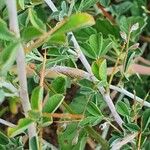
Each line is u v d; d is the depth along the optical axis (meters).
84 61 0.29
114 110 0.29
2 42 0.23
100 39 0.29
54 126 0.40
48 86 0.28
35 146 0.23
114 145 0.29
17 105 0.39
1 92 0.22
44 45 0.26
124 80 0.31
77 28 0.19
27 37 0.19
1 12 0.26
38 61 0.30
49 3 0.28
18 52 0.19
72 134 0.31
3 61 0.18
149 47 0.41
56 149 0.34
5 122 0.30
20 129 0.22
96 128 0.39
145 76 0.38
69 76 0.29
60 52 0.28
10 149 0.28
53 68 0.28
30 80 0.34
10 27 0.18
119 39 0.36
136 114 0.30
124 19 0.34
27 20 0.27
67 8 0.29
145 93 0.37
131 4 0.38
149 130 0.31
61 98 0.24
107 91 0.29
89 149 0.39
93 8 0.37
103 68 0.28
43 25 0.20
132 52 0.30
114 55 0.35
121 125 0.30
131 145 0.32
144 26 0.36
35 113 0.22
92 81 0.29
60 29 0.20
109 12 0.40
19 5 0.24
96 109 0.29
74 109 0.33
